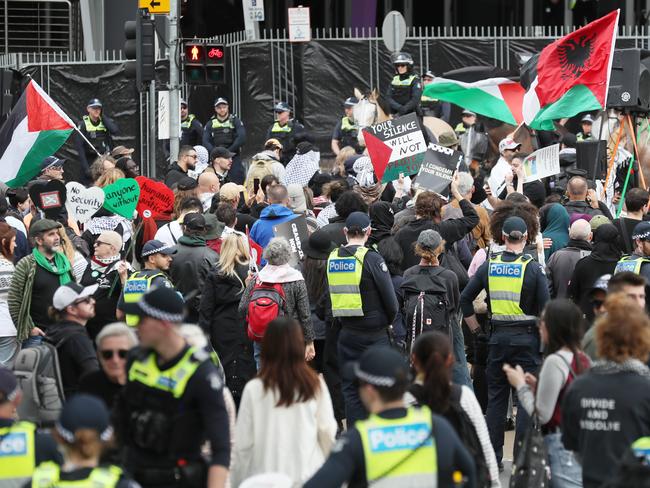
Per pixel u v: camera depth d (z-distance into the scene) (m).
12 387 11.16
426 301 17.95
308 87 41.16
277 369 12.52
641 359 11.16
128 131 41.25
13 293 18.03
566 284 19.55
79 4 48.84
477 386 19.64
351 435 9.75
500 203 19.42
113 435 10.47
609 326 11.15
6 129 27.11
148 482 10.49
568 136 32.12
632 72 25.03
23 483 10.42
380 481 9.66
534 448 12.51
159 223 22.75
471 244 21.88
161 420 10.45
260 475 11.13
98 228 22.45
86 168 37.78
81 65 41.50
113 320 18.64
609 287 14.25
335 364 19.03
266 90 41.16
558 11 46.81
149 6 30.95
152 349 10.63
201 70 31.78
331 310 18.75
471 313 17.72
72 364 14.45
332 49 41.16
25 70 41.94
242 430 12.63
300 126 38.06
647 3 46.00
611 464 10.99
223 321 19.09
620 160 27.42
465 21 46.72
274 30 46.19
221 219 21.14
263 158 28.20
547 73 25.70
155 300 10.42
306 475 12.49
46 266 18.03
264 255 18.34
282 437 12.52
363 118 37.31
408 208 21.00
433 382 11.91
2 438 10.88
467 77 33.34
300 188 22.08
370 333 17.69
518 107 30.00
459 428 11.91
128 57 31.48
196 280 19.47
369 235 19.39
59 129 26.97
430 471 9.72
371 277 17.58
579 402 11.21
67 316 14.55
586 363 12.56
